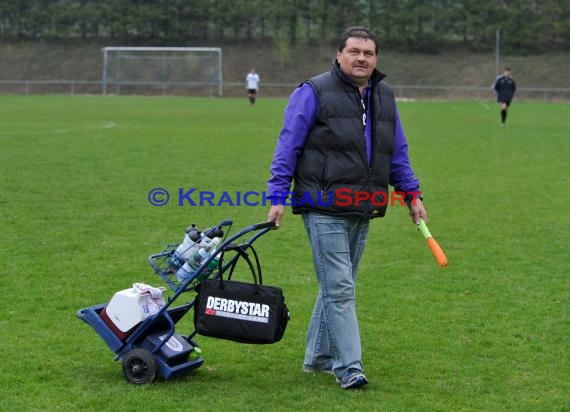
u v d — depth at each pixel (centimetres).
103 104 7256
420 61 10762
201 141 3838
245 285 906
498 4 11100
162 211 2064
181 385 936
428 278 1456
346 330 923
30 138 3853
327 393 916
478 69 10494
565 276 1480
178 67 10038
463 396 915
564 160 3297
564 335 1143
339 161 920
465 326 1182
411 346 1094
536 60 10575
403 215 2075
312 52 10938
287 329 1166
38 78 10344
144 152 3344
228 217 2019
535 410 877
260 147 3603
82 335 1118
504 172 2927
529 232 1880
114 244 1684
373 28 11194
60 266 1496
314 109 921
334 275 921
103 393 905
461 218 2050
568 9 10919
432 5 11394
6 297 1291
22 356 1025
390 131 947
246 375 979
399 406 879
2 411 849
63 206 2092
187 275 945
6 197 2198
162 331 974
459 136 4353
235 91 10112
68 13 11250
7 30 11181
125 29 11394
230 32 11512
